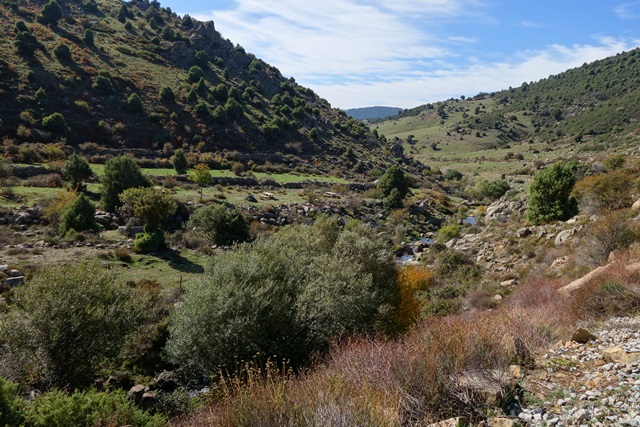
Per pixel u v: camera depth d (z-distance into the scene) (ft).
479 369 16.58
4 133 162.61
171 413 34.99
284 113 297.12
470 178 305.94
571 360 18.63
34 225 100.37
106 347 40.16
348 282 47.55
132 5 407.03
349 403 13.25
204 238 110.83
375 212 176.86
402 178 204.03
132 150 191.21
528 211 107.14
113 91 223.10
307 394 14.55
